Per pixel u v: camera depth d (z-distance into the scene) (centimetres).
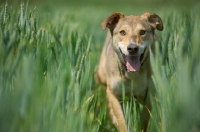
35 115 575
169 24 1080
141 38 955
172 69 764
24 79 581
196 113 585
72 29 1159
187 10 1231
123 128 941
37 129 577
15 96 584
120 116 968
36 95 584
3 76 657
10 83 680
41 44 765
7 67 679
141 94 988
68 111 650
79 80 753
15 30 805
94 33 1664
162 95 642
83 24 1819
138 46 925
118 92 998
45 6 1669
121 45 961
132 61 941
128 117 766
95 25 1953
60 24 1214
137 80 962
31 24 868
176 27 1012
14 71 664
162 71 635
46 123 608
